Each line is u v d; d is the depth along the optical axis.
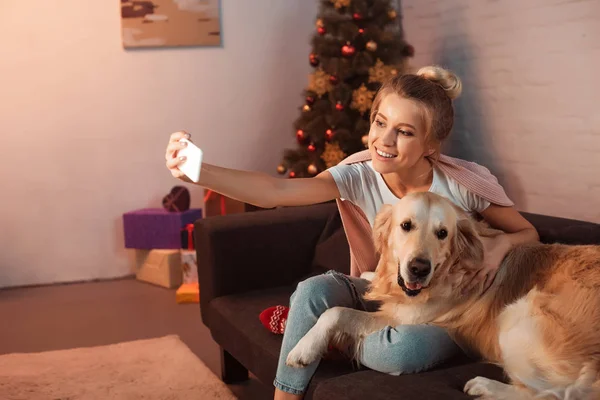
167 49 4.21
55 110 4.07
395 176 1.92
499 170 3.50
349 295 1.88
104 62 4.11
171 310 3.55
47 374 2.68
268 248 2.51
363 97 3.56
